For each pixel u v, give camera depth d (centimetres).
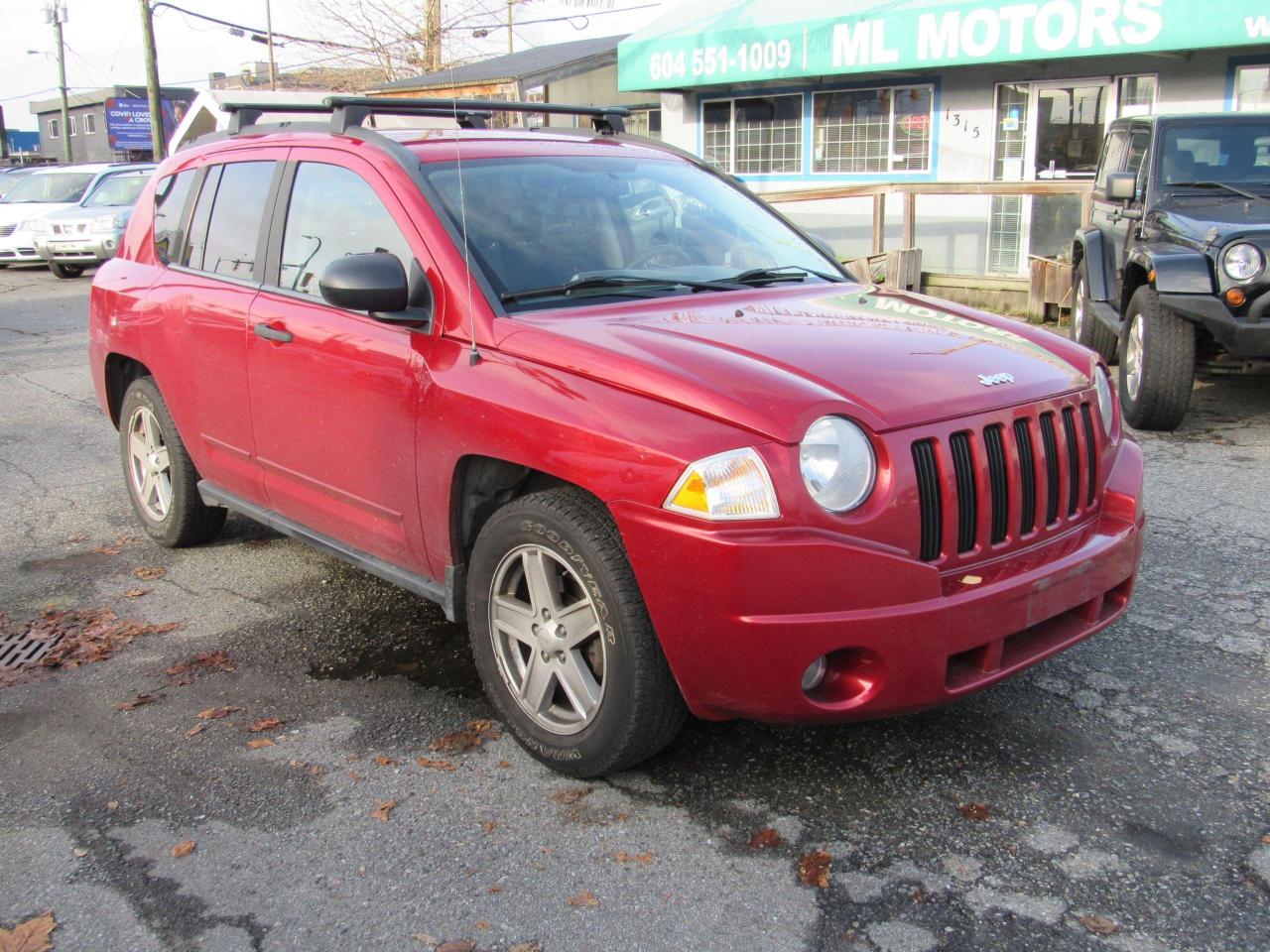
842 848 289
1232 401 819
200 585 486
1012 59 1266
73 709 372
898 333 344
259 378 418
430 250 355
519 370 321
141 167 2094
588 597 306
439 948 254
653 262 393
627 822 302
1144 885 272
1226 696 368
